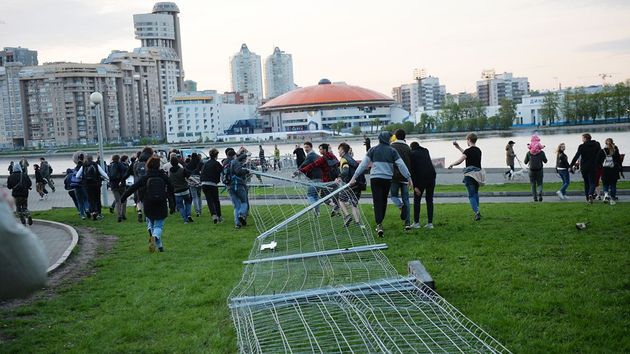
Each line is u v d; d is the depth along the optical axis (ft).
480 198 70.74
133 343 22.33
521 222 43.98
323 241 37.83
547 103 544.62
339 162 49.80
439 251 34.65
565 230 39.70
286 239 38.65
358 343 19.61
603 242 35.14
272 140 587.27
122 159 70.03
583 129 469.16
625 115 528.63
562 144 65.31
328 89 526.16
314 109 519.60
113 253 41.52
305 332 20.99
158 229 41.16
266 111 533.96
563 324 21.36
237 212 50.65
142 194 41.45
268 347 19.83
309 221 45.24
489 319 21.99
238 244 42.14
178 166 55.57
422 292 24.07
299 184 51.08
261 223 50.39
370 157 40.63
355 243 37.70
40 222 61.52
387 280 25.68
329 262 31.07
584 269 28.81
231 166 50.29
